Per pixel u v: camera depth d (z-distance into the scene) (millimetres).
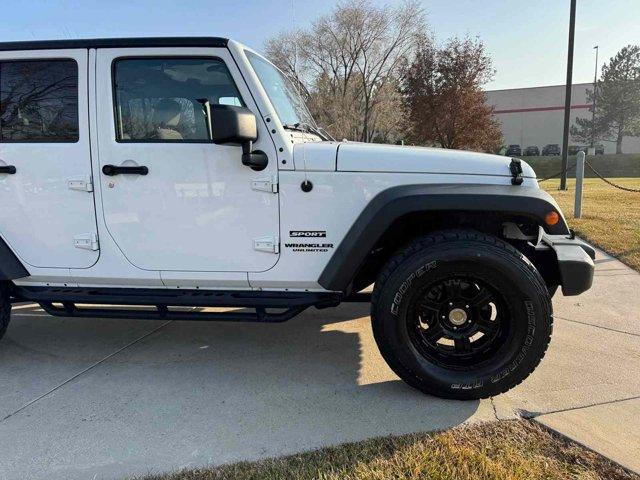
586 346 3191
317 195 2596
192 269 2750
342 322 3850
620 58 49344
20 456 2178
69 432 2355
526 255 2830
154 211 2709
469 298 2537
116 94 2691
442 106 22281
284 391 2719
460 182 2539
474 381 2463
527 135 56625
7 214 2818
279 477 1987
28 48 2705
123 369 3055
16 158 2760
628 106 48844
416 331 2564
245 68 2596
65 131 2748
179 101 2682
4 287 2969
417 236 2729
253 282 2744
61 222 2785
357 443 2193
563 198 10977
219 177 2637
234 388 2771
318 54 31516
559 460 2045
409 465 2021
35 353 3326
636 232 6547
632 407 2439
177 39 2623
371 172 2561
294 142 2682
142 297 2832
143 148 2664
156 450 2201
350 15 30312
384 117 31453
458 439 2207
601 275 4871
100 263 2805
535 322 2396
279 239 2658
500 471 1961
